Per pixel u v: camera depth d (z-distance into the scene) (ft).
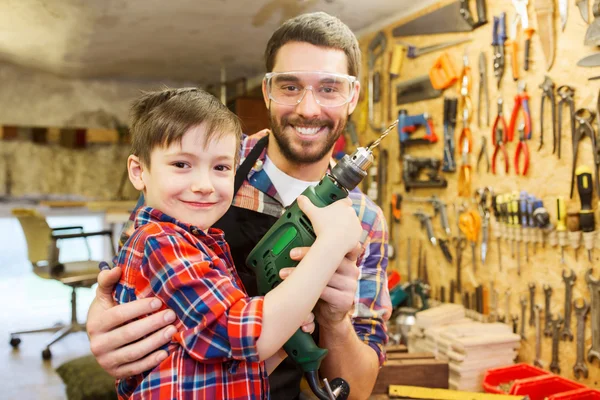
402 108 9.71
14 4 9.27
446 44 8.55
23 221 12.77
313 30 3.62
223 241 3.11
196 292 2.47
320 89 3.67
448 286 8.72
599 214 6.14
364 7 9.42
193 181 2.72
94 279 12.49
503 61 7.45
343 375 3.32
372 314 3.84
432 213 9.07
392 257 10.14
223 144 2.78
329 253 2.54
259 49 12.82
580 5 6.29
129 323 2.56
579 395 5.90
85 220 18.44
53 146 16.90
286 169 4.00
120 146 17.78
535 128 7.00
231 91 17.31
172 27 10.75
